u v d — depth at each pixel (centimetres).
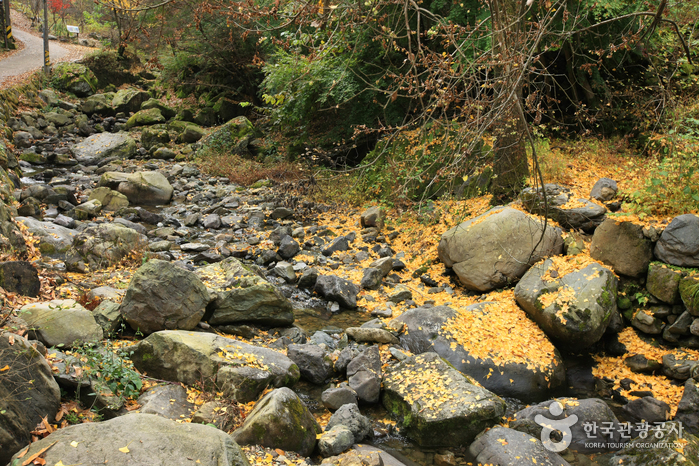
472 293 799
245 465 363
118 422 358
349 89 1248
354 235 1022
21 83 2147
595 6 965
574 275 684
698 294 610
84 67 2584
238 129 1803
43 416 394
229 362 517
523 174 907
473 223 811
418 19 396
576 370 649
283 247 951
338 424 486
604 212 771
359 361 584
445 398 512
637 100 1085
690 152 700
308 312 770
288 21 389
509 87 348
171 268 605
